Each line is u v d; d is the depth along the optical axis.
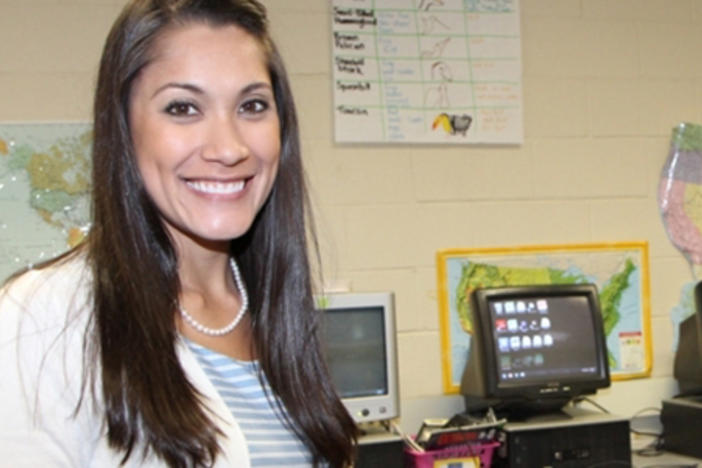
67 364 0.94
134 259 1.02
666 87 3.11
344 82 2.78
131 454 0.96
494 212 2.91
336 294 2.39
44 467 0.91
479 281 2.88
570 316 2.55
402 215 2.83
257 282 1.23
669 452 2.67
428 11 2.86
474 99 2.89
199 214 1.05
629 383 2.95
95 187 1.04
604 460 2.36
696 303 2.66
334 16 2.78
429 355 2.84
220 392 1.07
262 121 1.08
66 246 2.57
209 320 1.15
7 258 2.53
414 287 2.83
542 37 2.98
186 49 1.02
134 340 0.98
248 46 1.06
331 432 1.19
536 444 2.31
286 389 1.16
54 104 2.58
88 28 2.60
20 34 2.56
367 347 2.41
